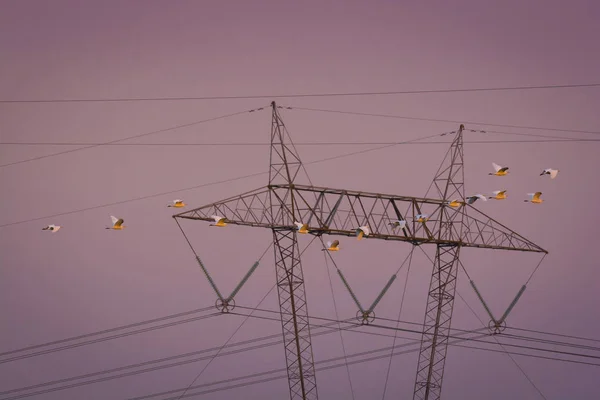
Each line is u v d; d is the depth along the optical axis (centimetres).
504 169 17688
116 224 17312
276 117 19300
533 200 17850
